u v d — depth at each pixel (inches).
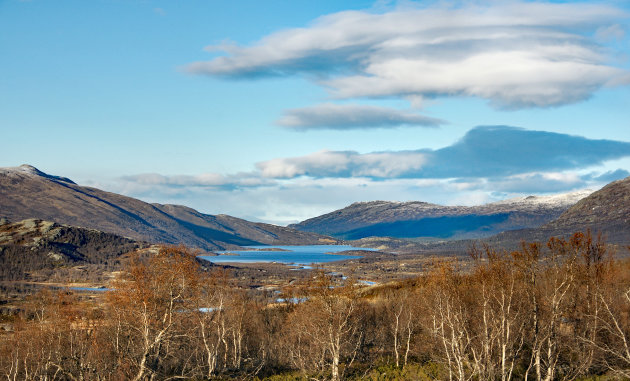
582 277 2409.0
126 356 2625.5
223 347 4165.8
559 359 2628.0
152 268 2775.6
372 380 3029.0
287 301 5044.3
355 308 3196.4
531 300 2399.1
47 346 3228.3
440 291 2701.8
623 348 2409.0
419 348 3472.0
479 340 2475.4
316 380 3051.2
